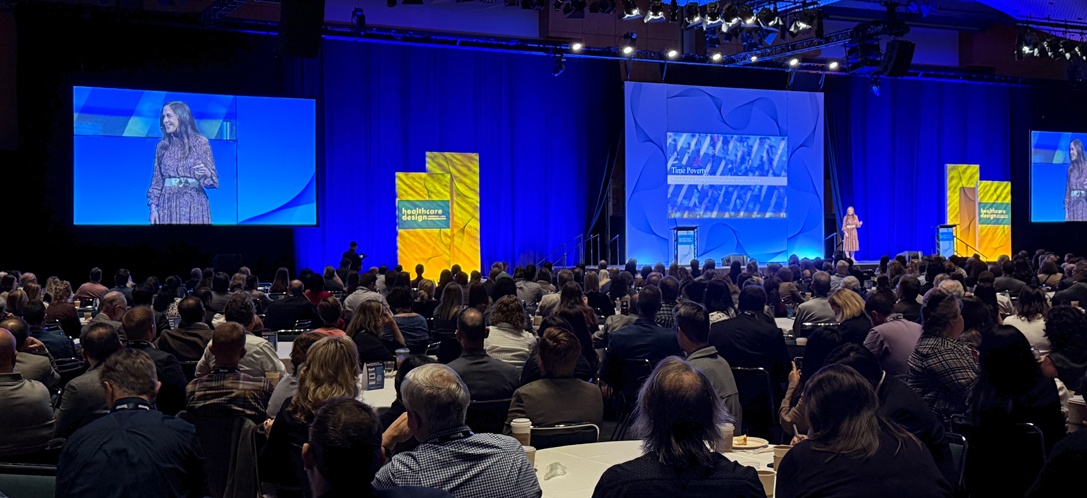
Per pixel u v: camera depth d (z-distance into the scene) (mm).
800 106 18516
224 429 3645
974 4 19734
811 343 4863
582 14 13672
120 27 14430
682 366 2215
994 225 20234
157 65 14727
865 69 15695
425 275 16469
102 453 2580
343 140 15992
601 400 3814
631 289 9594
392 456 2834
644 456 2174
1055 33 16891
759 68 15734
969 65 20016
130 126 13727
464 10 16828
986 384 3742
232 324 3852
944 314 4359
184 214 14031
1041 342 5605
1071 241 20844
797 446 2430
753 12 13312
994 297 6469
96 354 4059
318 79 15789
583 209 17641
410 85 16375
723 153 17938
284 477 3400
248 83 15359
